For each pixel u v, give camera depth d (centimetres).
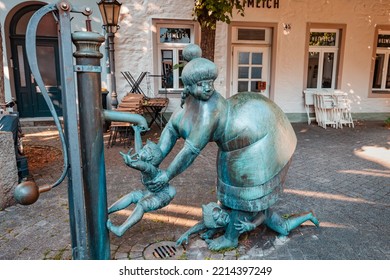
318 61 1058
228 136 252
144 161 233
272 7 973
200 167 557
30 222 354
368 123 1043
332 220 361
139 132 233
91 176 214
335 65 1063
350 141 779
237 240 302
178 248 302
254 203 270
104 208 226
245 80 1026
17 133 475
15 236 325
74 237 229
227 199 279
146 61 941
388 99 1101
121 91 941
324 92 1018
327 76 1075
